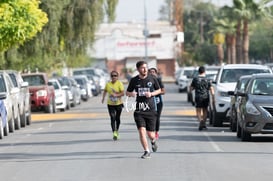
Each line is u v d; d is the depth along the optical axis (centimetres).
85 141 3741
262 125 3488
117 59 18475
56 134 4284
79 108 7319
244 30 11331
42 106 6431
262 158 2886
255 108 3506
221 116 4506
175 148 3266
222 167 2614
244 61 11388
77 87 8050
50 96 6500
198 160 2823
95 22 7469
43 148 3466
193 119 5306
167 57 18288
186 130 4309
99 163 2781
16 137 4197
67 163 2817
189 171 2516
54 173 2556
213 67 7256
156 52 18312
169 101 8038
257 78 3794
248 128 3519
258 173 2462
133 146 3403
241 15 10981
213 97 4369
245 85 3881
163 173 2473
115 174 2475
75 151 3259
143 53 18412
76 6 7369
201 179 2331
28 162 2919
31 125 5234
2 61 6344
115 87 3781
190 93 7531
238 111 3744
